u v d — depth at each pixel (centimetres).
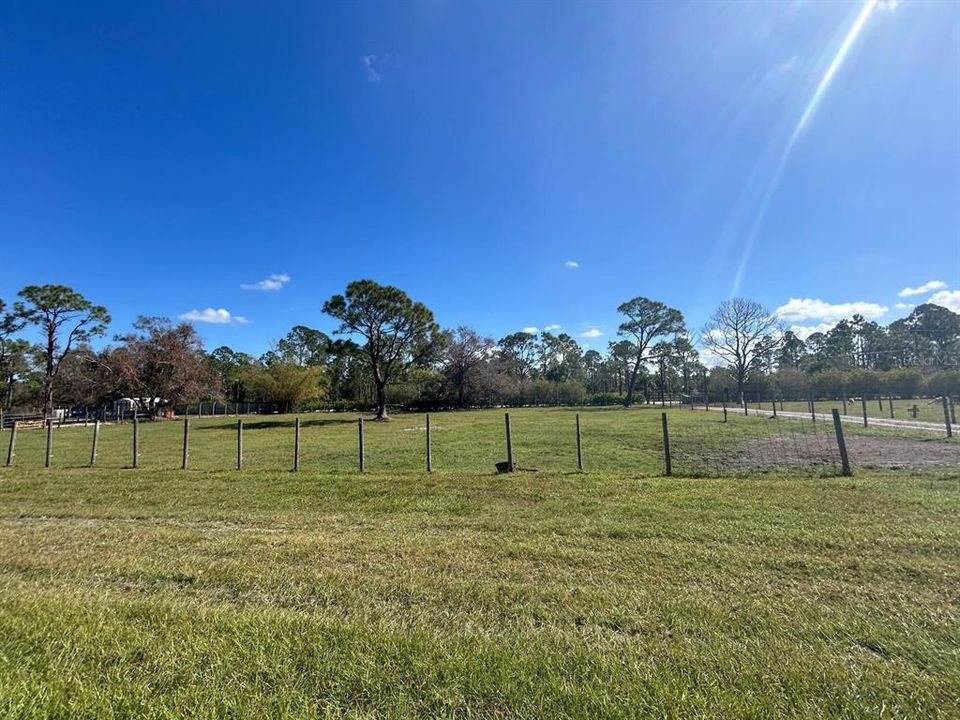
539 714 234
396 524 653
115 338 4853
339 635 314
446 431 2488
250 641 306
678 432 2075
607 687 254
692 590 402
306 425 3381
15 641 306
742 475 968
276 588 416
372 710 239
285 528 641
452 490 878
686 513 666
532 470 1109
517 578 435
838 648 301
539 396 6900
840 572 437
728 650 296
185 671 273
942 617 342
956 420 2314
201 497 859
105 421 4641
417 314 3797
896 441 1552
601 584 418
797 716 230
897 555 475
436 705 243
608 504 737
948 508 637
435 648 297
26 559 504
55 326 4909
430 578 434
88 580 443
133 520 700
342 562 487
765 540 536
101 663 282
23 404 5575
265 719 231
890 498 703
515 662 278
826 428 2077
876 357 8400
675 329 6244
